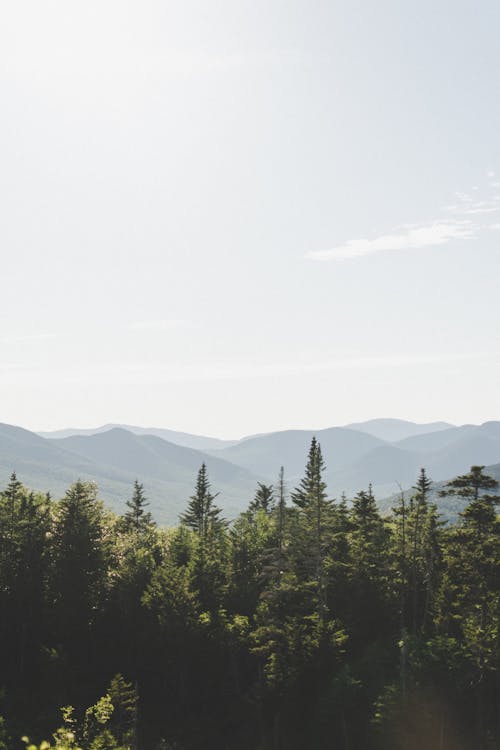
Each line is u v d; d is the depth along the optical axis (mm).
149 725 61875
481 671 50562
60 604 69375
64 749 33469
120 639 70938
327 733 55531
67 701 62094
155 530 100125
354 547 71688
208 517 101875
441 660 53469
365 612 66375
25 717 59812
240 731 61531
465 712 52469
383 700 52000
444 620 59719
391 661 58938
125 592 71625
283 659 59250
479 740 48938
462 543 53469
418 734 49562
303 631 61844
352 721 54750
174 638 64750
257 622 68438
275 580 63031
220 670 68938
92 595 72688
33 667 69812
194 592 66625
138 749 55938
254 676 70438
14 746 54500
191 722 62781
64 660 65188
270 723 60844
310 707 58844
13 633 72375
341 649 60250
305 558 63719
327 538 64625
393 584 70875
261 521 100062
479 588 51656
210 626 66562
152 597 68500
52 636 71000
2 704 62031
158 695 67062
